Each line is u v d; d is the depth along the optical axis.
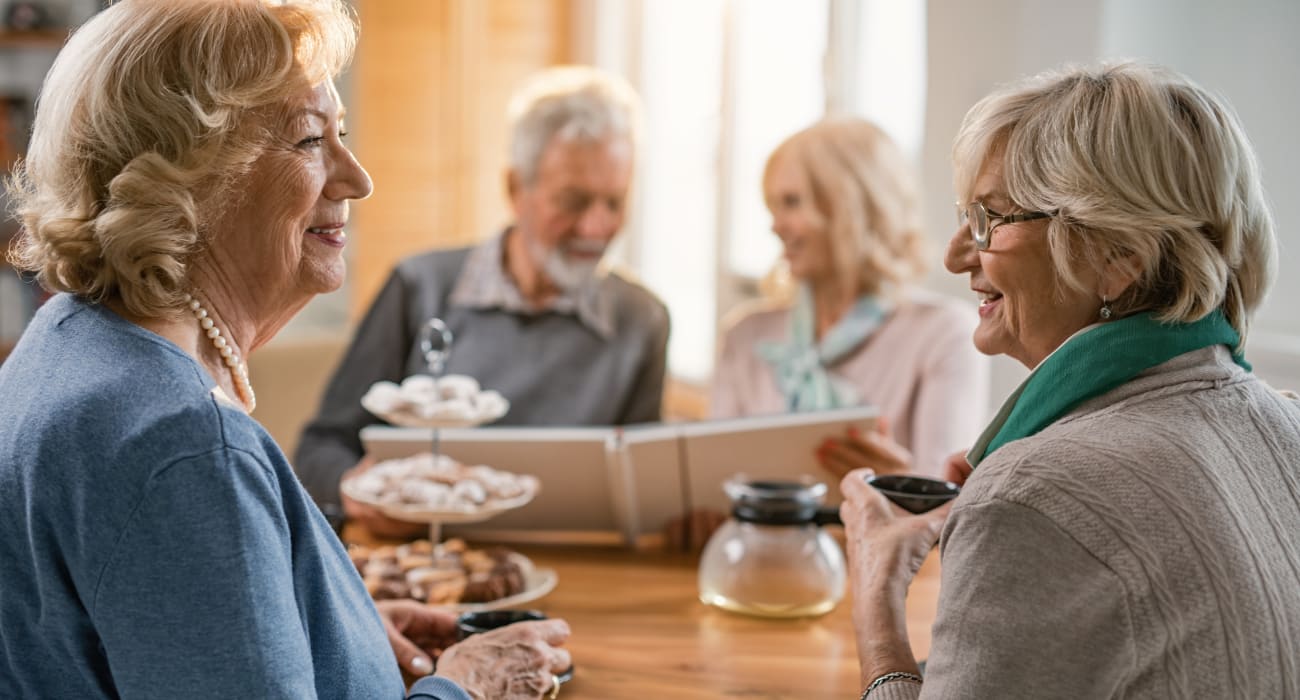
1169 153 1.09
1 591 0.99
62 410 0.98
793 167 2.51
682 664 1.52
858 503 1.44
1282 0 2.57
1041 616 1.01
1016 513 1.03
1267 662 1.02
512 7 5.07
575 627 1.65
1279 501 1.08
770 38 4.32
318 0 1.14
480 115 5.04
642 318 2.69
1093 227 1.10
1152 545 1.00
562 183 2.56
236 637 0.95
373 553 1.80
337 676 1.10
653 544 2.07
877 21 3.81
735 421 2.00
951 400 2.39
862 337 2.50
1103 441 1.05
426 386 1.87
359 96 4.83
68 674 1.01
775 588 1.68
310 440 2.51
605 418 2.64
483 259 2.70
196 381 1.01
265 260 1.12
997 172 1.17
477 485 1.79
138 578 0.94
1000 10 3.03
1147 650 1.00
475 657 1.37
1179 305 1.11
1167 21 2.76
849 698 1.42
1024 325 1.18
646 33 5.11
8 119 4.45
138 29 1.06
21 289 4.42
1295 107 2.57
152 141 1.05
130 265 1.03
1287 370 2.47
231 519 0.96
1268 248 1.17
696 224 4.88
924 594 1.80
